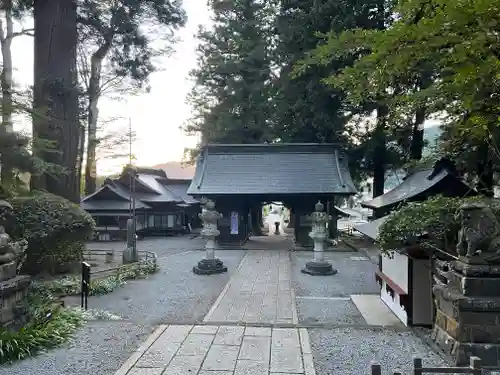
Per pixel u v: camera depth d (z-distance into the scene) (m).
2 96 14.39
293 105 27.42
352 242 27.28
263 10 32.72
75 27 19.58
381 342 7.96
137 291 13.77
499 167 14.27
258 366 6.75
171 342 7.89
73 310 9.75
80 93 19.19
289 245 26.50
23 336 7.32
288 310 11.19
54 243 15.13
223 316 10.59
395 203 15.20
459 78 5.35
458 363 6.65
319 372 6.52
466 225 7.09
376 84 6.30
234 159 26.92
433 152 14.21
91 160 35.06
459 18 4.59
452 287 7.38
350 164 28.50
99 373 6.47
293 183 24.97
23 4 18.92
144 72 23.16
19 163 14.36
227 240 25.83
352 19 22.31
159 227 33.19
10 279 7.82
